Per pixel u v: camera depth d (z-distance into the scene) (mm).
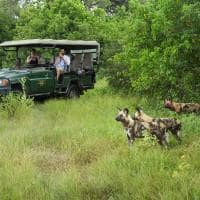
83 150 9492
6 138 10648
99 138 10172
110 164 8023
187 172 7227
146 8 13383
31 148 9984
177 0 11438
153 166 7770
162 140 9117
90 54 18609
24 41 16578
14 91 15242
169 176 7230
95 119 12617
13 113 13633
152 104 13812
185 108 11672
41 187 7309
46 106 15508
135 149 8727
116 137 10047
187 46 11359
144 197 6652
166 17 11805
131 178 7324
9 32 25547
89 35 23000
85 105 15148
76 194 7102
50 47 16688
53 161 9094
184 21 11445
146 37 13383
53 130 11445
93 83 18938
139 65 13367
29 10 25062
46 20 23734
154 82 13070
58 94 17203
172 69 12070
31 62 17219
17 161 8711
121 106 14430
